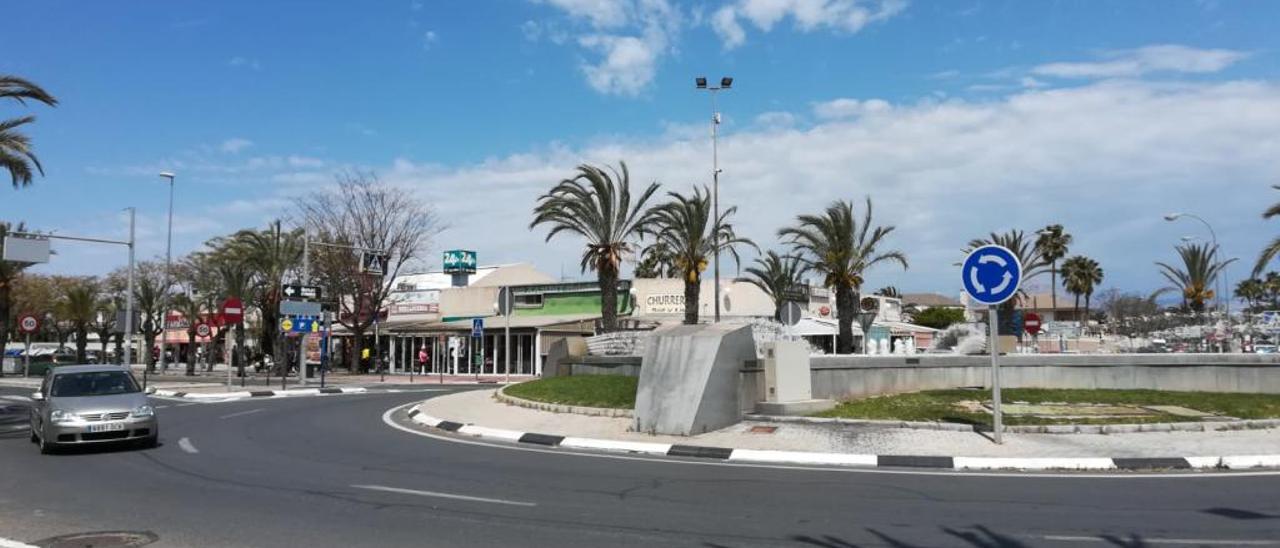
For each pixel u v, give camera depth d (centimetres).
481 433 1678
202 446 1512
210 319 6053
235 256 5809
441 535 795
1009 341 2934
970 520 854
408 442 1568
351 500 975
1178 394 1898
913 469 1218
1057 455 1259
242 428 1830
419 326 5606
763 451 1338
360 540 775
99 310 7150
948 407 1664
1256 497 973
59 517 890
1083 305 10875
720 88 4356
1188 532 793
